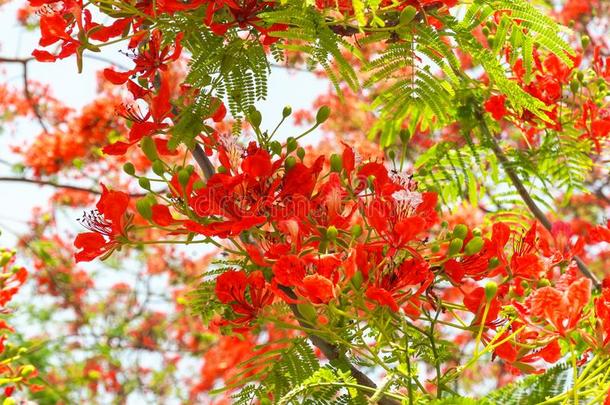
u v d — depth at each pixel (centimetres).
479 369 449
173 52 188
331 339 169
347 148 177
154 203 175
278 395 177
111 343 625
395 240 166
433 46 185
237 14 184
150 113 185
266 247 172
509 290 174
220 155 176
